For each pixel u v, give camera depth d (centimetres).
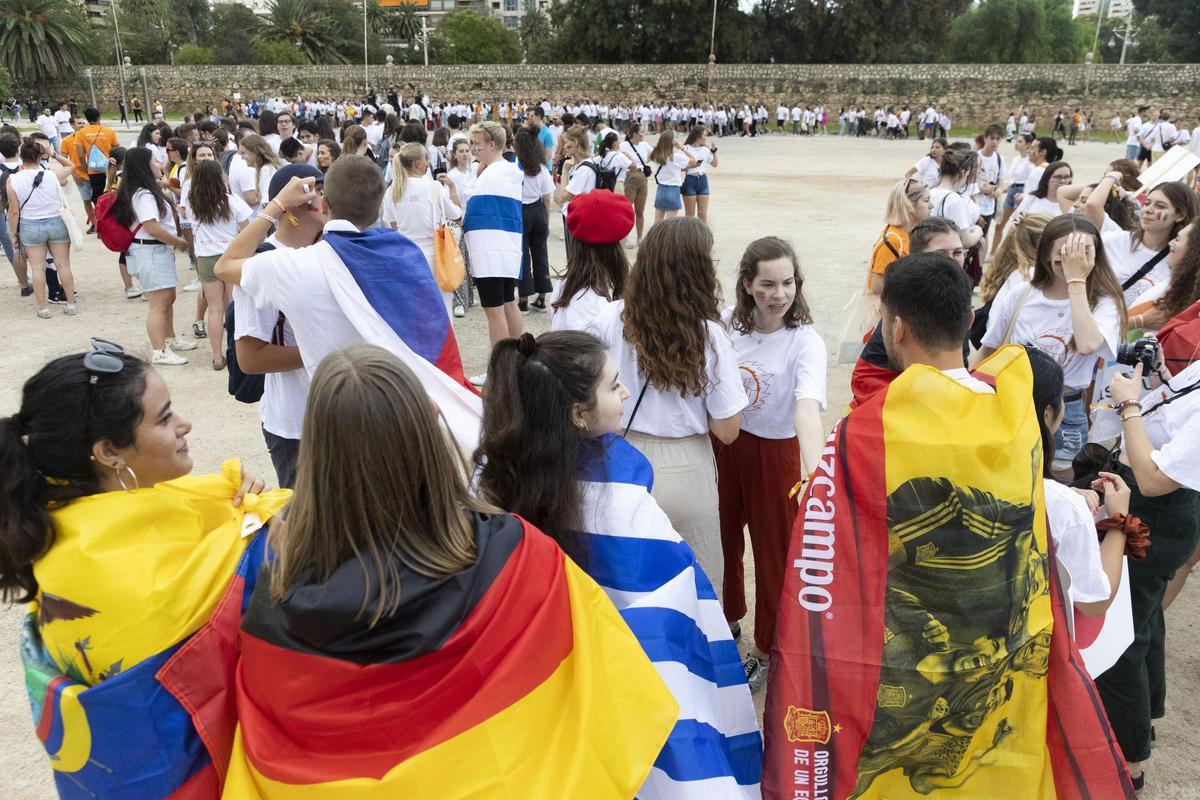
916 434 212
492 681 173
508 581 179
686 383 279
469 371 722
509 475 224
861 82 5138
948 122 4097
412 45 10050
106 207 701
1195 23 6669
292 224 360
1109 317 387
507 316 727
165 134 1385
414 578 169
